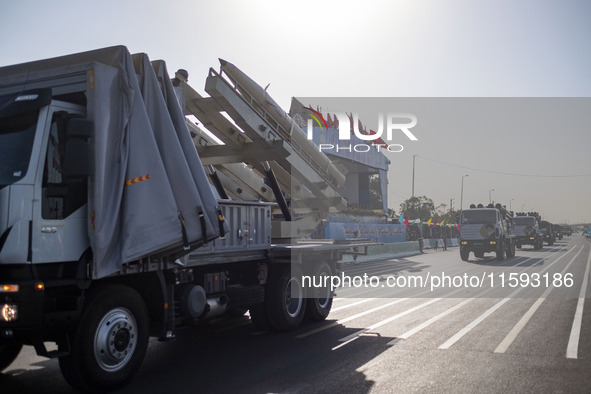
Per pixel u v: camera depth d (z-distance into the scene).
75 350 5.04
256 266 8.30
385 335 8.15
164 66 6.21
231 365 6.38
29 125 5.13
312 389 5.32
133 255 5.32
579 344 7.34
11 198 4.80
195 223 5.77
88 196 5.21
